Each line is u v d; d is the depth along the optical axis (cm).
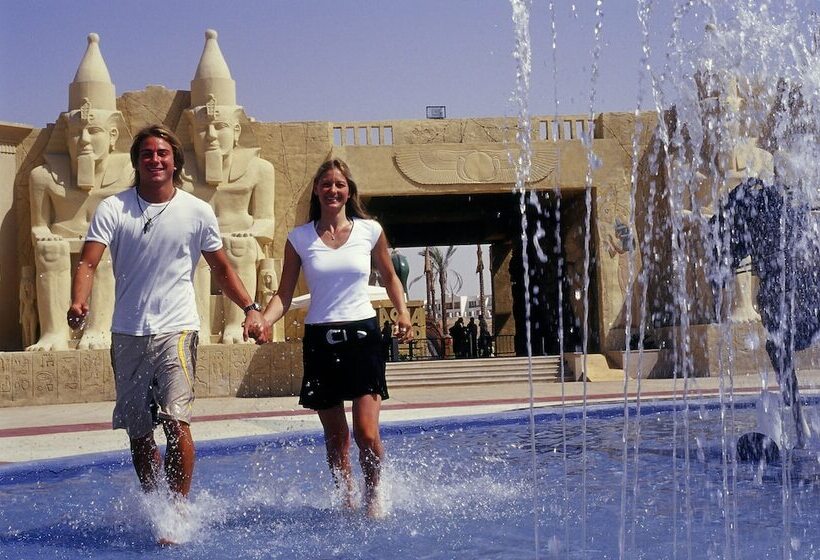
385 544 425
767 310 652
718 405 1130
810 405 898
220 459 788
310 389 537
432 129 2639
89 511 539
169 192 514
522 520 470
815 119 812
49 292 2342
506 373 2455
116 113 2459
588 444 785
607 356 2567
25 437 1138
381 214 3231
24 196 2538
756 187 650
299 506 536
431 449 793
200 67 2491
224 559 404
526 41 730
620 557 381
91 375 2169
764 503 492
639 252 2614
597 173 2612
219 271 534
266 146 2591
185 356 504
